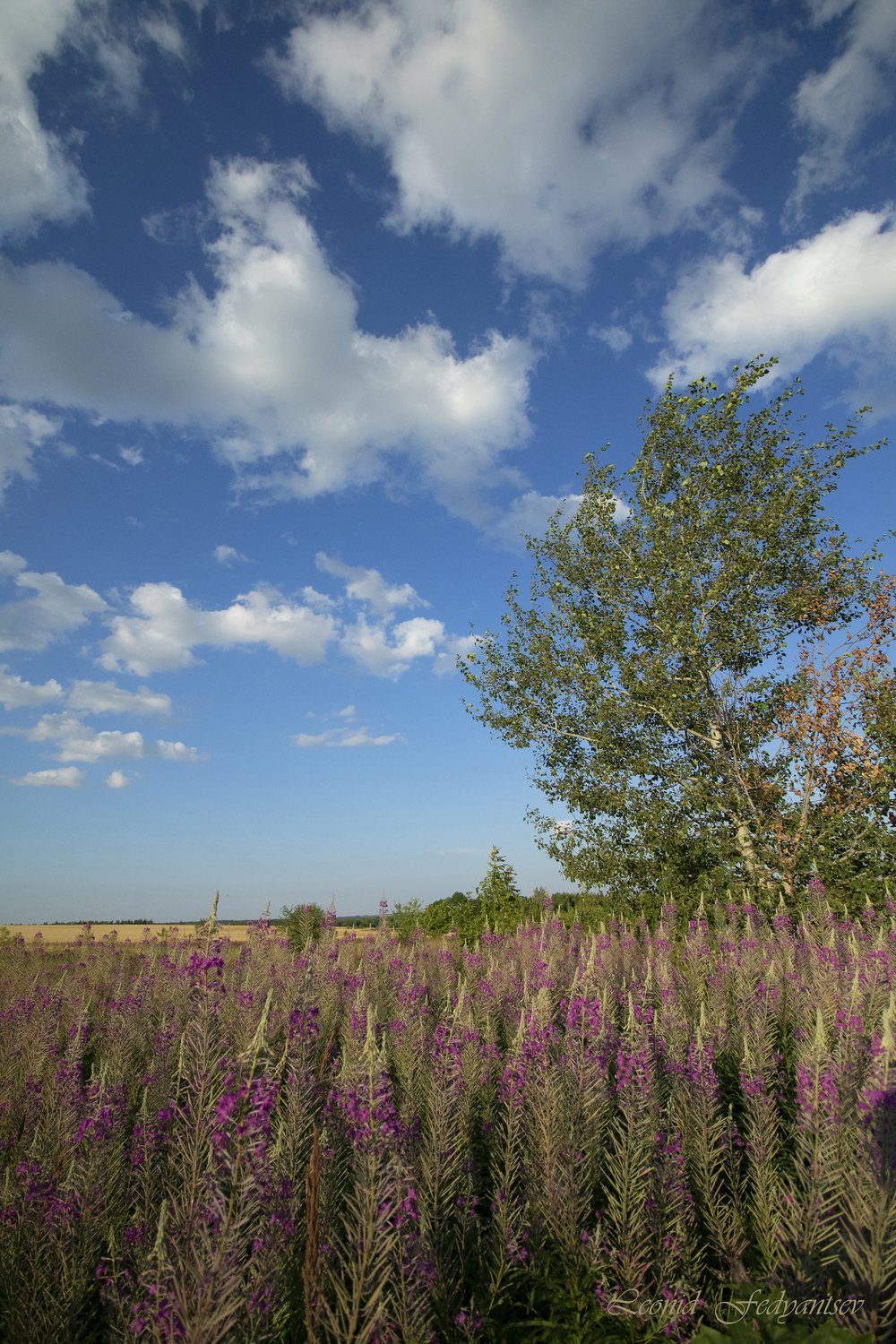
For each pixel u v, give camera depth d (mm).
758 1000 7852
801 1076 4660
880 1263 3506
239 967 12188
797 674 21641
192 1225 3258
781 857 19484
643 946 14594
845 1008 6465
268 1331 3322
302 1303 3803
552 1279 4348
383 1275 3174
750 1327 3451
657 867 20781
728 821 21188
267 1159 3365
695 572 22141
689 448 22797
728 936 13109
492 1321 4016
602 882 21531
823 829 19453
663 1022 7469
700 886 19828
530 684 24219
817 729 20219
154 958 13508
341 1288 3121
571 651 23750
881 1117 3680
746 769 21703
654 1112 5043
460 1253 4438
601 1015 6406
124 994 11328
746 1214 4863
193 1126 3715
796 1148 5125
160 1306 3135
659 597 21953
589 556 23891
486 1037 7758
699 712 21766
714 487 22078
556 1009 8703
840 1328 3264
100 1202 4668
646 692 21703
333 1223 4176
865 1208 3617
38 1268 4211
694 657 21359
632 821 21562
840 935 12797
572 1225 4547
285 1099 5383
